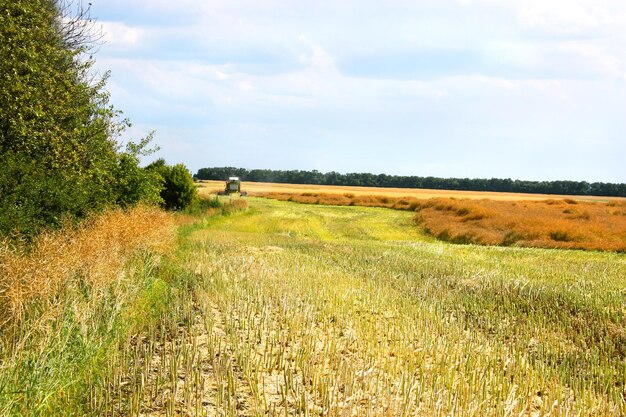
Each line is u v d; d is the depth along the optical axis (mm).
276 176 174000
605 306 13188
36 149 15469
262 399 7348
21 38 14258
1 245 10461
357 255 22906
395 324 11359
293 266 18859
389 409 6859
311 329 10531
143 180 25438
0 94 14031
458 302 13812
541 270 19062
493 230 36000
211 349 9125
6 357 7500
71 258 10797
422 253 24469
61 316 9000
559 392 7754
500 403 7199
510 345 10250
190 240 27375
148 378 7969
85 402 7129
